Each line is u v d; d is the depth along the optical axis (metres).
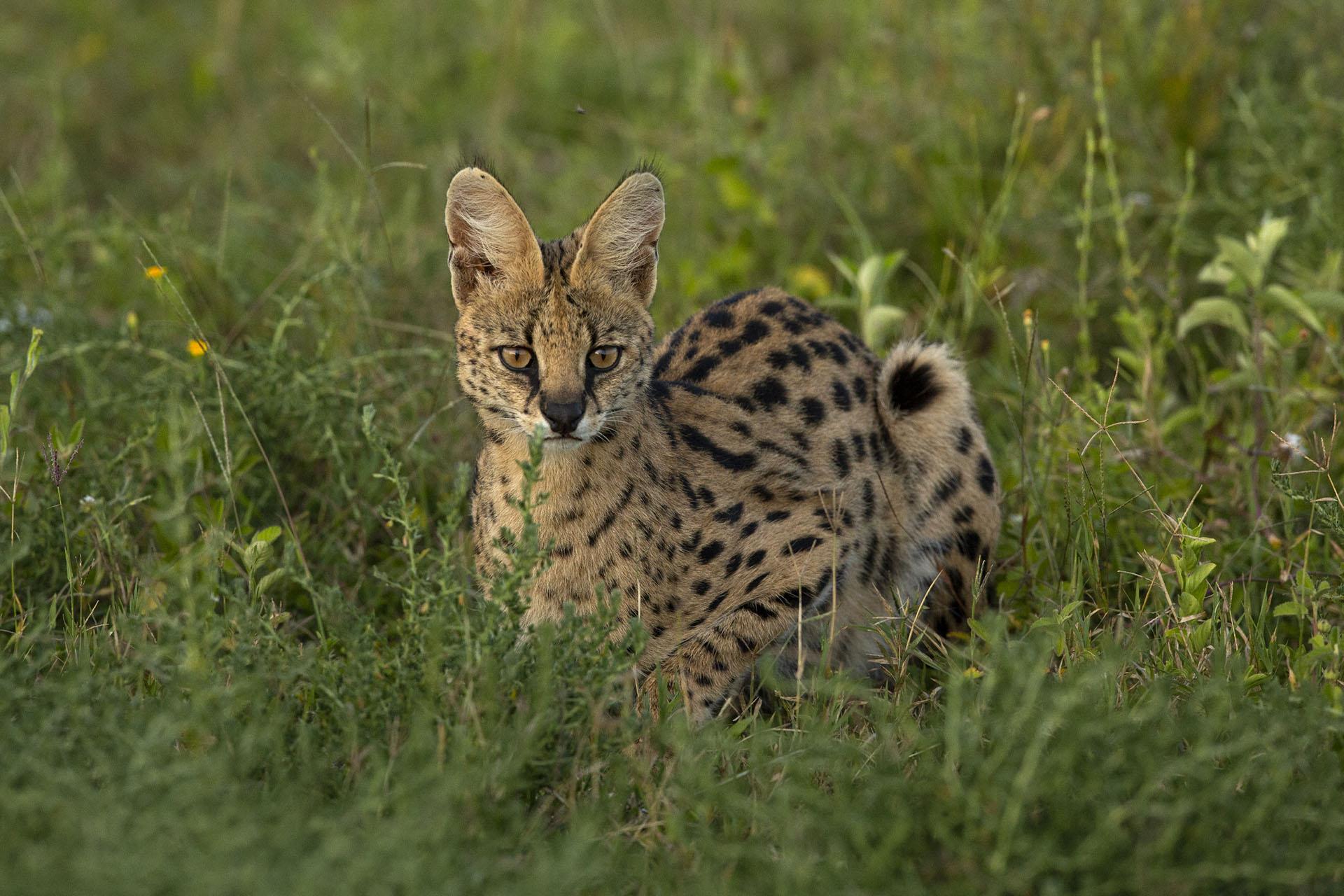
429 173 14.47
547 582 7.77
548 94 17.25
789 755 6.62
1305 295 9.58
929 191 12.80
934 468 9.12
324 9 19.33
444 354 10.01
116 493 8.75
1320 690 6.80
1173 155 12.33
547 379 7.62
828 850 6.03
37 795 5.61
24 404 10.24
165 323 10.40
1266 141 12.00
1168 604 7.97
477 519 8.23
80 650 7.23
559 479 7.65
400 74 17.08
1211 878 5.71
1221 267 10.03
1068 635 7.67
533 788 6.54
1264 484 9.45
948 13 14.45
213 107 17.22
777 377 8.88
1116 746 6.18
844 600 8.82
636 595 7.80
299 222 12.95
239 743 6.21
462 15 19.28
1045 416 9.64
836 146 13.68
